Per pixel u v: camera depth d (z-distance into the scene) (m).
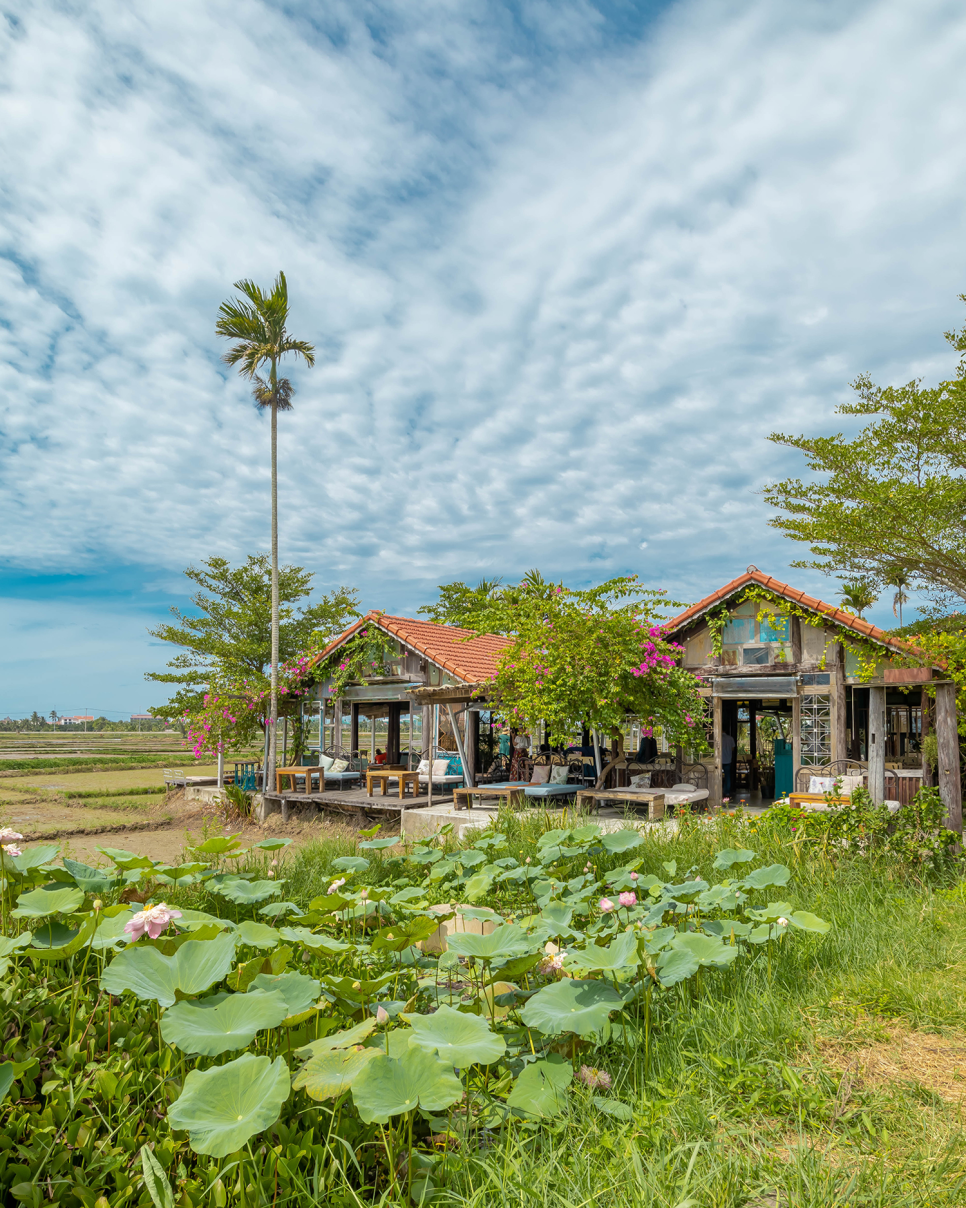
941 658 11.02
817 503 12.80
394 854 9.56
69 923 3.83
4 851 4.45
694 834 8.55
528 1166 2.54
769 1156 2.61
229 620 24.44
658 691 13.67
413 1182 2.48
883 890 6.72
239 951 4.44
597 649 12.95
